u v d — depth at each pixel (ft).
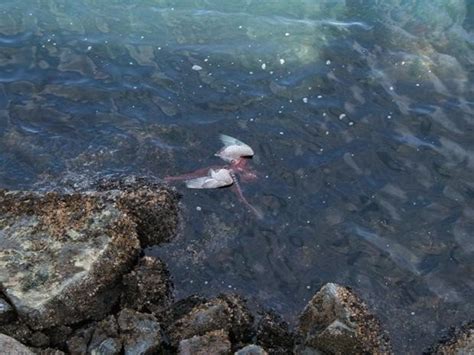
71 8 20.79
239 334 12.57
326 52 18.99
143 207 14.28
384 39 19.36
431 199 15.08
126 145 16.19
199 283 13.57
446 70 18.21
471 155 15.99
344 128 16.63
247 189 15.19
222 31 19.95
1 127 16.58
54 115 16.99
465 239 14.30
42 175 15.49
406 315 13.07
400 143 16.25
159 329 12.17
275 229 14.51
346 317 12.07
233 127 16.66
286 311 13.14
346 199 15.07
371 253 14.07
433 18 20.03
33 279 12.39
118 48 19.21
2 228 13.33
